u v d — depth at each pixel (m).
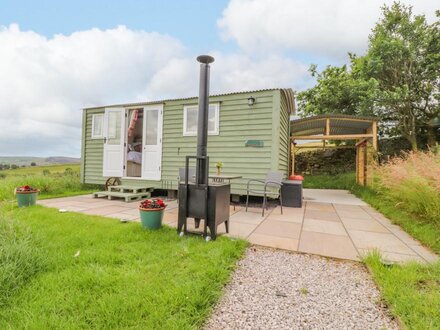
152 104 6.32
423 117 10.48
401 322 1.40
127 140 6.71
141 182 6.41
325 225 3.59
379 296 1.73
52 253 2.23
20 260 1.86
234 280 1.95
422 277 1.88
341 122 7.37
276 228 3.39
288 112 6.99
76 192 6.65
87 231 2.94
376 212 4.62
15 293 1.63
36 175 7.32
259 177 5.15
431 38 9.80
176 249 2.41
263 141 5.14
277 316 1.51
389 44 9.86
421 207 3.47
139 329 1.33
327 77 12.05
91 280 1.76
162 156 6.20
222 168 5.48
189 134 5.86
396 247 2.66
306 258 2.39
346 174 10.88
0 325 1.35
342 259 2.34
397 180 4.32
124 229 3.03
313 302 1.66
